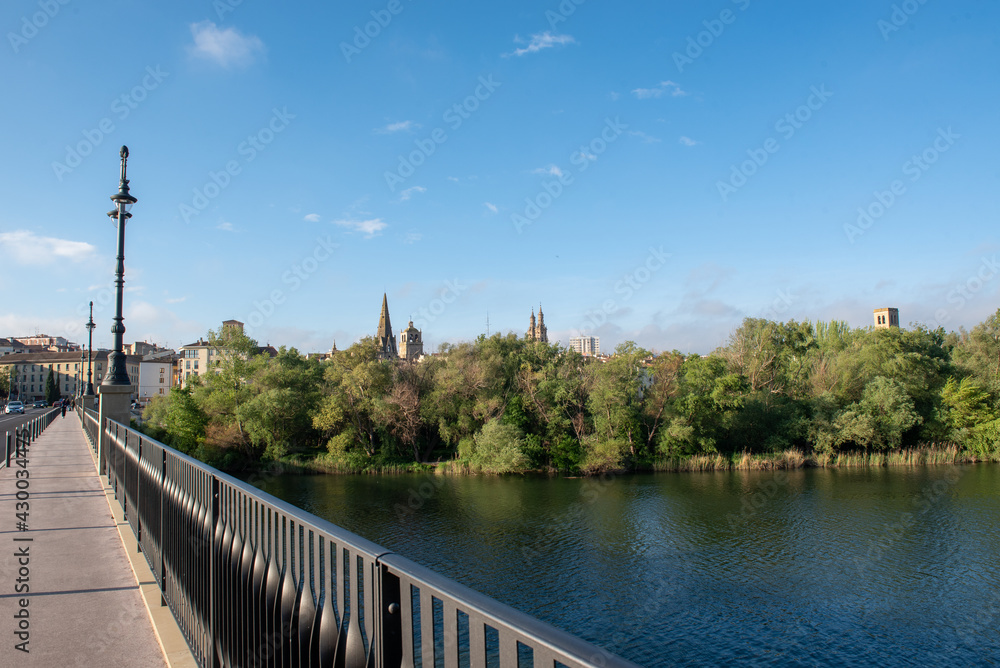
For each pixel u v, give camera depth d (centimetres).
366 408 5319
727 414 5269
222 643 409
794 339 6912
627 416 5128
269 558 337
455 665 177
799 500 3938
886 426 5297
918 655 2023
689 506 3822
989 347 6250
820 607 2377
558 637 138
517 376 5575
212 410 5362
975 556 2888
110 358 1452
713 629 2209
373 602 221
